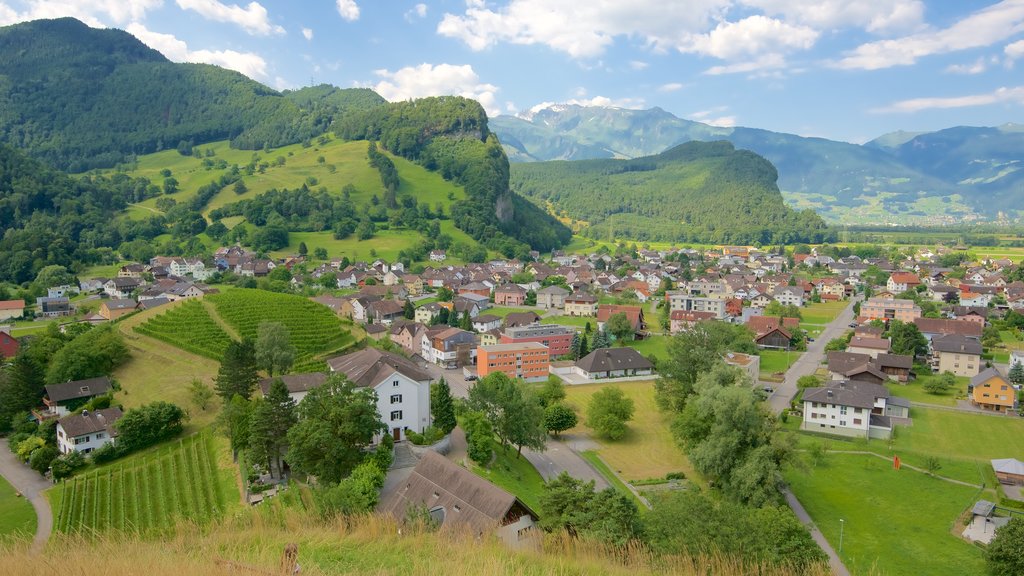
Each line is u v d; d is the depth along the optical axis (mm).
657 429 108875
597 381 137750
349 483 57656
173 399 105000
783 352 162250
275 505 56625
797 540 50062
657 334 186125
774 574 38062
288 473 73688
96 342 118812
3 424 102062
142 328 137000
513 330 156000
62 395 105062
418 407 84188
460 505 50781
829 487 82750
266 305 147875
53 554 23688
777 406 117438
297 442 64250
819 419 105562
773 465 73125
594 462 94062
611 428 101375
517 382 104812
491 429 89688
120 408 97875
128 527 65875
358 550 29562
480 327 182750
